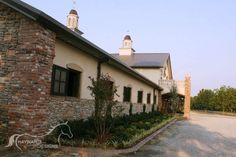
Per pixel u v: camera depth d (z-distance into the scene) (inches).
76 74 449.4
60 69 386.0
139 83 882.8
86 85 466.6
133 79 800.9
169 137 498.9
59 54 379.9
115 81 625.0
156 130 583.8
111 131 432.5
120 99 674.8
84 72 458.6
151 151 346.6
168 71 1643.7
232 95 2086.6
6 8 321.1
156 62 1391.5
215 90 2409.0
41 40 306.5
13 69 308.5
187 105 1234.0
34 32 302.7
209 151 376.5
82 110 447.5
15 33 312.8
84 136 375.9
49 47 323.0
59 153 285.4
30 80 298.2
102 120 389.4
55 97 365.7
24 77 301.6
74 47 422.9
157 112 1060.5
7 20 319.3
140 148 363.6
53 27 319.3
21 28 310.2
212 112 2206.0
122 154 314.2
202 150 380.2
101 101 379.6
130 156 308.2
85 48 428.8
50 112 353.4
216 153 364.8
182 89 1330.0
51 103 356.2
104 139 363.9
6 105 305.6
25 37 306.3
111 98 383.9
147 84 1011.3
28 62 301.9
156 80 1347.2
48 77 323.9
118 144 344.2
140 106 896.3
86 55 466.0
